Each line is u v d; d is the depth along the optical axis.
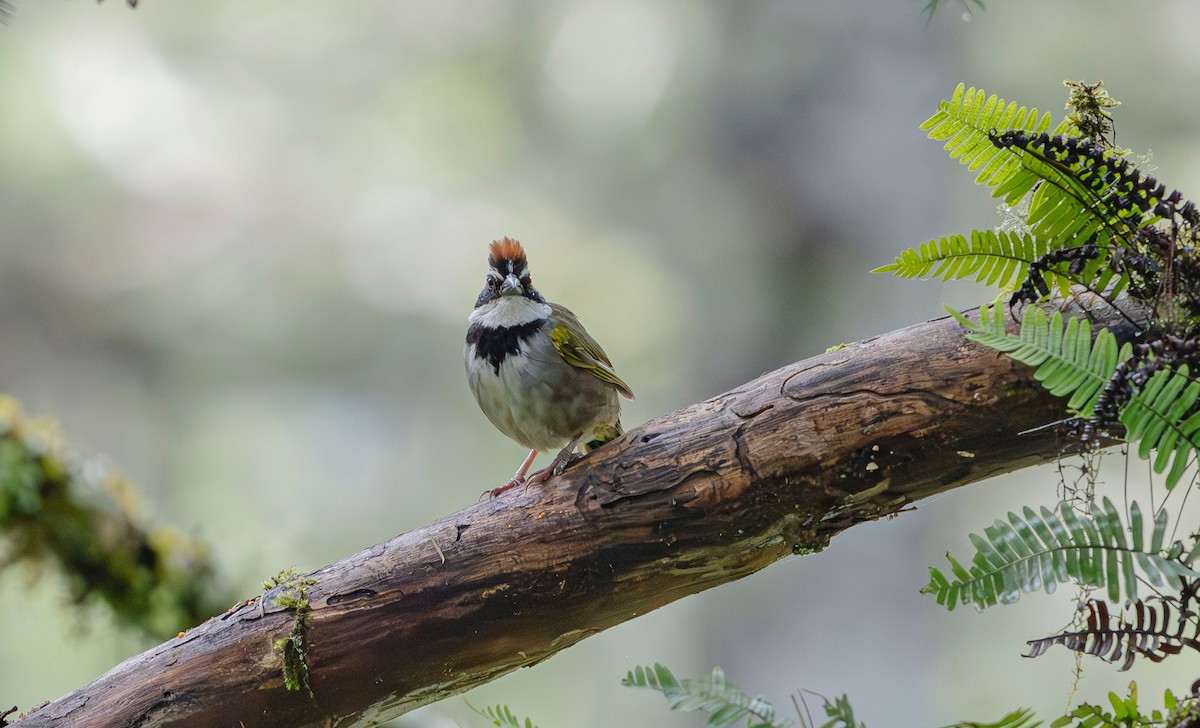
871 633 12.23
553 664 15.36
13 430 8.99
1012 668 13.02
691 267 14.06
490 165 18.25
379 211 18.50
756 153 13.26
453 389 18.12
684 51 14.48
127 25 17.80
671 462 5.42
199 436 17.89
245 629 5.58
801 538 5.45
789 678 12.33
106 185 18.14
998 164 4.93
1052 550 4.15
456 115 18.23
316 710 5.62
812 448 5.20
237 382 18.25
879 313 12.80
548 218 17.83
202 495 17.27
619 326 17.08
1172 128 14.94
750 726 4.01
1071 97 5.02
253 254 18.41
